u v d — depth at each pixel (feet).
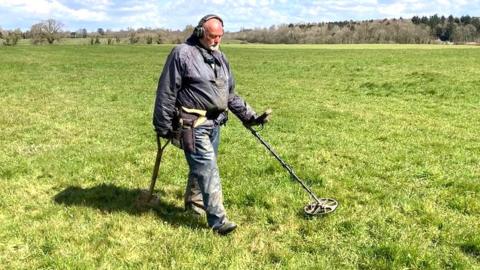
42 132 40.57
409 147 36.09
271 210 23.02
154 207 23.21
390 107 55.67
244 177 27.99
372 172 29.48
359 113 51.21
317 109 53.78
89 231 20.49
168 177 27.99
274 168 29.58
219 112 19.97
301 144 36.88
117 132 40.88
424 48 211.00
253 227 21.13
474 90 67.41
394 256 18.34
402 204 23.76
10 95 64.03
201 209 22.50
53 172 28.78
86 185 26.81
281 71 103.76
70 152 33.68
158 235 20.17
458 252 18.85
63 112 50.72
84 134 40.04
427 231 20.86
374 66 109.70
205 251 18.81
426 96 64.18
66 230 20.71
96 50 200.54
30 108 53.21
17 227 20.93
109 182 27.17
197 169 19.76
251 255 18.62
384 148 35.81
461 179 27.84
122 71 103.40
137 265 17.85
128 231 20.56
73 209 22.89
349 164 31.40
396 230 20.89
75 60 138.31
